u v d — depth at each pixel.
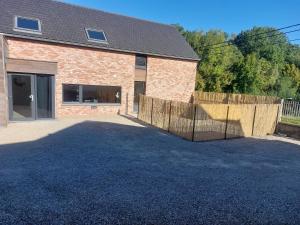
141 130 13.16
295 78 42.38
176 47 20.73
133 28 19.94
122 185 6.30
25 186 5.96
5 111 12.12
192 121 11.51
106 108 17.31
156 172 7.32
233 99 19.53
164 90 20.09
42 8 16.30
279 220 5.06
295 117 17.00
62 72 15.28
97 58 16.45
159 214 5.03
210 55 35.66
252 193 6.26
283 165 8.73
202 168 7.91
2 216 4.69
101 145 9.88
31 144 9.52
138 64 18.58
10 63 12.92
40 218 4.68
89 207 5.15
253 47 51.53
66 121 14.41
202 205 5.50
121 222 4.68
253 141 12.36
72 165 7.52
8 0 15.28
